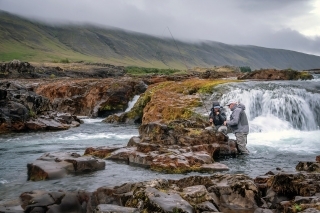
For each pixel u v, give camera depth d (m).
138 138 15.71
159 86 31.81
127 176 11.16
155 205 6.57
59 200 7.86
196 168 11.92
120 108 39.09
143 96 31.78
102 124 30.12
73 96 42.50
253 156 14.70
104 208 6.45
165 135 14.89
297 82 30.81
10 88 27.97
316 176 8.46
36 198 7.87
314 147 16.59
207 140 14.95
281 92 24.83
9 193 9.41
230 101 24.67
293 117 23.86
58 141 19.19
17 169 12.41
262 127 22.17
